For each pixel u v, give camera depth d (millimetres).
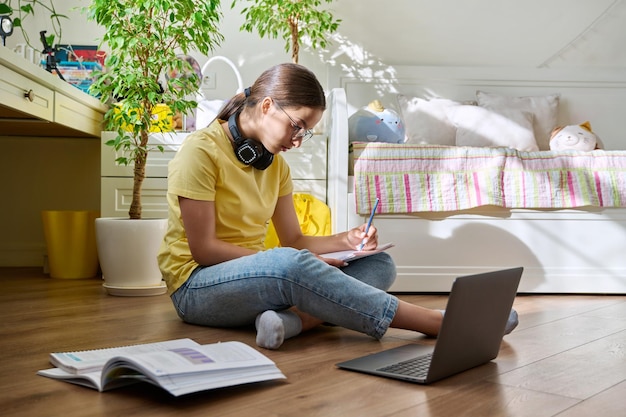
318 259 1610
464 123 3277
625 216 2820
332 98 2959
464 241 2789
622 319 2143
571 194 2781
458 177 2760
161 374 1121
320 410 1112
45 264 3264
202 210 1743
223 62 3473
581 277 2814
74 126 2820
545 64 3613
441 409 1120
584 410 1123
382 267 1916
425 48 3564
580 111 3549
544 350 1618
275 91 1727
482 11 3547
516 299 2666
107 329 1843
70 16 3404
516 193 2770
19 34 3383
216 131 1830
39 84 2432
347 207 2773
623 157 2820
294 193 2982
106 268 2594
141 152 2678
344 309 1564
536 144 3309
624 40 3596
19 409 1104
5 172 3537
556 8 3559
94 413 1087
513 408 1130
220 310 1763
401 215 2770
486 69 3500
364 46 3539
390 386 1263
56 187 3551
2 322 1954
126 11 2510
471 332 1348
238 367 1232
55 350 1565
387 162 2754
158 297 2541
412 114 3377
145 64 2617
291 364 1440
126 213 3016
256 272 1636
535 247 2809
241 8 3471
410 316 1594
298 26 3420
